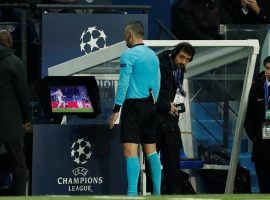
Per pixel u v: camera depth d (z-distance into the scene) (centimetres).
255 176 3891
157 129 3219
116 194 3350
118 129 3353
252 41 3503
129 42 3123
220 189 3634
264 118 3384
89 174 3347
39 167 3325
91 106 3344
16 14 4019
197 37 4016
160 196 2620
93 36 3828
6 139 3209
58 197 2550
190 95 3778
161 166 3428
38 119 3812
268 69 3378
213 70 3728
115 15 3831
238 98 3700
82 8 3816
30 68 4019
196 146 3791
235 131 3572
